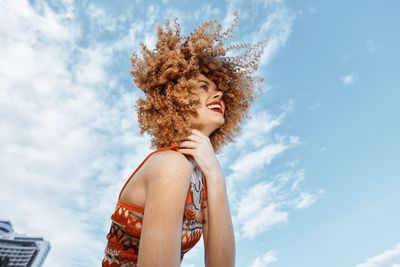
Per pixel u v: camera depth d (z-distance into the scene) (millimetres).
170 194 1374
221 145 3438
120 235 1801
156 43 2756
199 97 2506
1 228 124750
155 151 1838
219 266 2041
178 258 1273
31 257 120000
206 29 3004
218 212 2131
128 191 1756
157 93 2506
